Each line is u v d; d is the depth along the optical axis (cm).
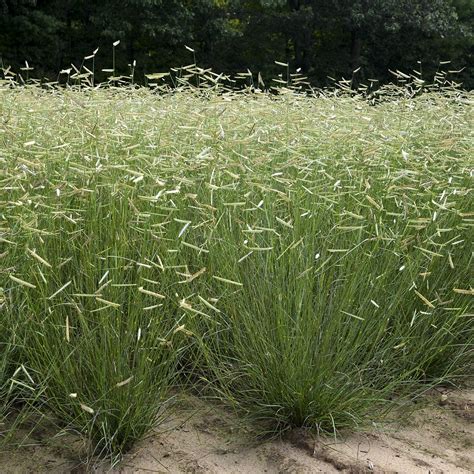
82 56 1936
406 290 329
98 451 284
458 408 338
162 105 436
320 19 2119
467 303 360
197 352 340
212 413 321
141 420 290
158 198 307
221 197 334
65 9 1916
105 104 379
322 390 303
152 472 275
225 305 321
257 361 312
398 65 2394
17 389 304
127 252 302
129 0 1772
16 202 268
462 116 438
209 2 1908
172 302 308
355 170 350
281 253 302
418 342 347
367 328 318
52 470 274
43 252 279
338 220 339
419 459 290
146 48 1973
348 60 2266
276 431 308
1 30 1817
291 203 341
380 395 322
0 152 296
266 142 371
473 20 2392
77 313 289
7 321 286
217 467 281
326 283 324
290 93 460
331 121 397
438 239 359
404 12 2138
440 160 388
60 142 327
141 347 278
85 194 296
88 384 285
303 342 298
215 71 2047
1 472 271
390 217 363
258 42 2119
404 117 429
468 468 287
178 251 307
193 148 348
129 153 330
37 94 478
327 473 278
